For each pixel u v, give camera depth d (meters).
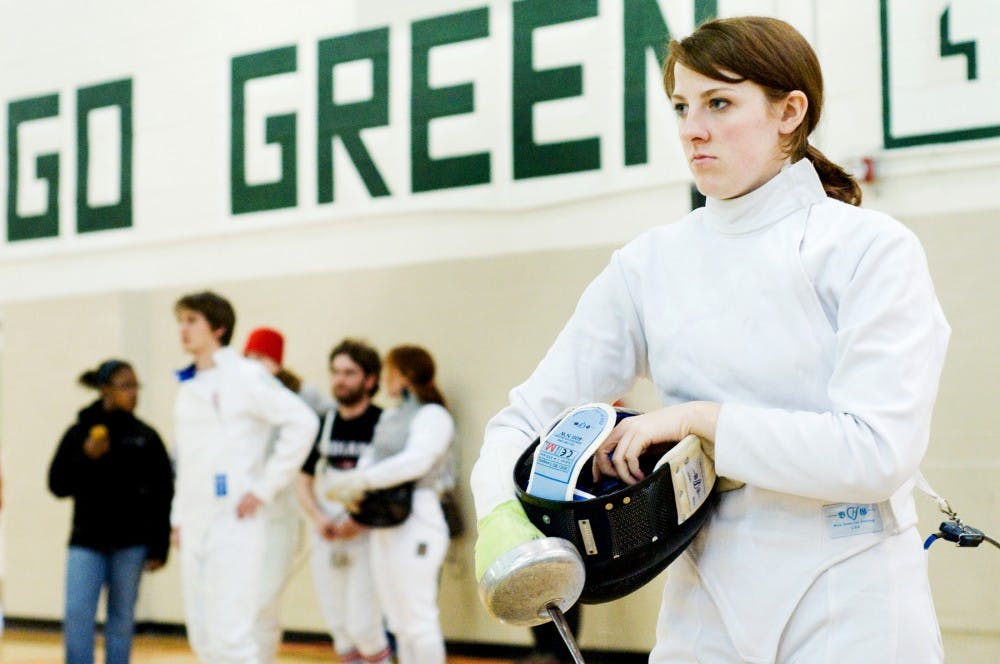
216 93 8.86
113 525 6.40
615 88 7.25
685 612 1.80
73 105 9.52
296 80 8.51
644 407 6.91
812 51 1.78
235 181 8.75
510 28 7.65
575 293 7.33
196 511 5.68
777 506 1.68
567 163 7.39
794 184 1.76
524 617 1.62
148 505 6.53
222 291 8.78
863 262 1.64
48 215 9.60
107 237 9.30
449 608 7.56
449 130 7.87
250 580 5.66
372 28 8.20
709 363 1.76
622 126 7.21
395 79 8.09
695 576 1.80
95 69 9.43
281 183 8.55
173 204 9.03
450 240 7.84
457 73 7.86
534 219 7.53
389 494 5.90
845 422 1.56
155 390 9.01
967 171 6.05
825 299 1.69
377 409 6.78
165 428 8.93
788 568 1.66
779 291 1.70
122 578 6.45
